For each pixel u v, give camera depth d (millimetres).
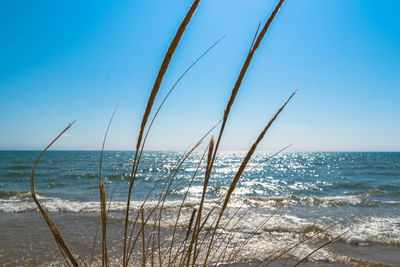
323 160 70625
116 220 6922
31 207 9070
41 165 40938
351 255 4918
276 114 598
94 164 43156
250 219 7078
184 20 517
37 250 5039
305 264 4371
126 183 18547
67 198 12789
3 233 6125
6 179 23391
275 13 543
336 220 7672
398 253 5074
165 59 523
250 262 4012
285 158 82750
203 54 622
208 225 5836
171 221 6250
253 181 26875
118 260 4273
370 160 67250
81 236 5734
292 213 8711
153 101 541
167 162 53156
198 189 16188
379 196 14836
